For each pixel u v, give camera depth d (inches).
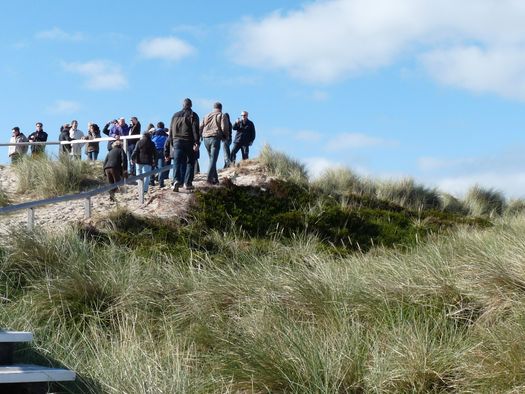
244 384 327.0
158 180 911.0
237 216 700.0
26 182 849.5
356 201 808.3
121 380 308.7
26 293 439.5
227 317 403.2
